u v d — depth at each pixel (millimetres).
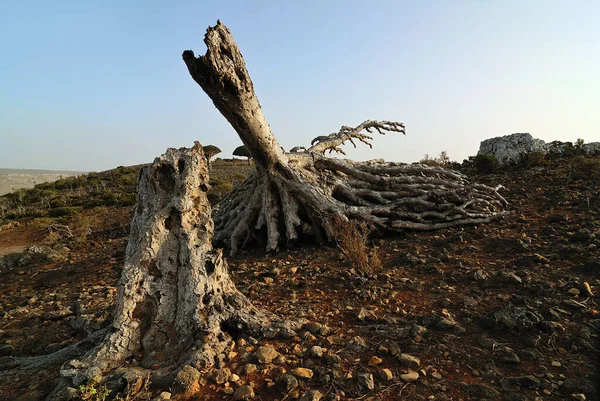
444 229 9148
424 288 5680
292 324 4496
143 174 4754
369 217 9047
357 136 13336
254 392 3346
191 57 7301
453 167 19500
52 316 6105
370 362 3740
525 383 3289
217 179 33969
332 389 3355
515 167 16281
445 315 4645
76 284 8422
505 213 9453
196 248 4410
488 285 5461
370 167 10922
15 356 4855
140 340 3967
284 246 9586
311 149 11633
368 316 4777
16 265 11023
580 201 9648
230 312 4320
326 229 9023
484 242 7652
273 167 9555
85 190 41969
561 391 3207
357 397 3252
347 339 4215
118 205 27062
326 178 10109
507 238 7566
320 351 3895
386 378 3477
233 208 11523
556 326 4102
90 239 14672
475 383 3367
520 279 5426
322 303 5434
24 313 6629
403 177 10547
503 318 4266
